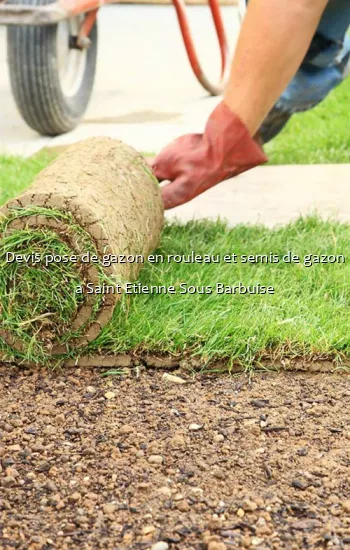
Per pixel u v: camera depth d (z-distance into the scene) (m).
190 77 4.02
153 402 1.98
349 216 2.57
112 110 3.51
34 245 2.01
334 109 3.41
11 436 1.90
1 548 1.71
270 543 1.71
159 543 1.71
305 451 1.87
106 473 1.83
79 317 2.04
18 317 2.04
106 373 2.05
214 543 1.70
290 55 2.20
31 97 3.08
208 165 2.30
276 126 2.65
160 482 1.81
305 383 2.02
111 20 5.71
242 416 1.94
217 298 2.16
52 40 3.03
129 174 2.22
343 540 1.72
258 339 2.06
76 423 1.93
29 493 1.79
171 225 2.47
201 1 6.23
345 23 2.46
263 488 1.80
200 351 2.05
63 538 1.72
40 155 2.99
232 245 2.35
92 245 2.01
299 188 2.74
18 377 2.05
